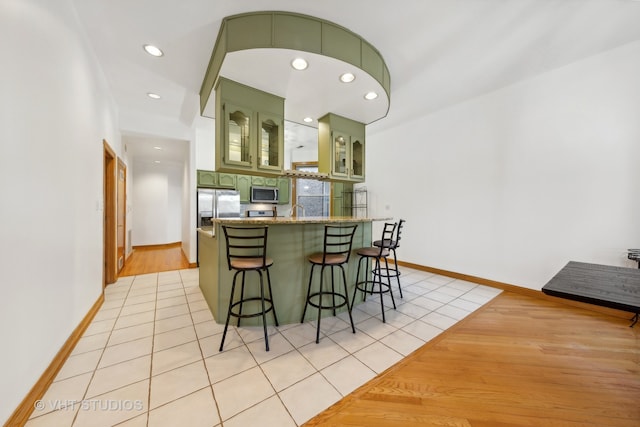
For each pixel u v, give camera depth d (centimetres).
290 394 141
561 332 215
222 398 137
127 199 486
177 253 561
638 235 238
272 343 195
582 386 150
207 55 240
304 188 611
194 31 208
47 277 149
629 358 178
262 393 142
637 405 136
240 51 194
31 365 131
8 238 115
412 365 169
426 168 416
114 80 282
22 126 127
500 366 169
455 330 218
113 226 340
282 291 230
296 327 223
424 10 192
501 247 329
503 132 322
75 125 191
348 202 559
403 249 453
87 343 191
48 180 151
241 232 222
